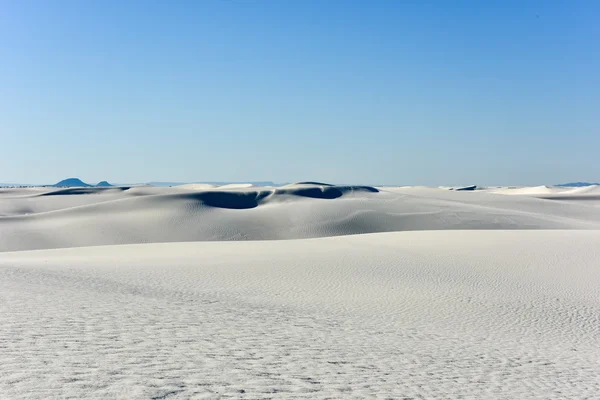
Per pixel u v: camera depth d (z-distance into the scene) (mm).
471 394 7531
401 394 6973
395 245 33562
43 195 117250
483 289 21359
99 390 5430
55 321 9227
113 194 121500
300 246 34625
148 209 71500
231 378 6594
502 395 7730
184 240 60625
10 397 4953
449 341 12258
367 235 41094
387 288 20922
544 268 25734
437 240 35625
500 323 15750
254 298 17422
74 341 7762
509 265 26391
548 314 17484
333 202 79688
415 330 13469
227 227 65188
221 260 27453
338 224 67688
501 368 9750
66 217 67875
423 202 84500
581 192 182125
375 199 86250
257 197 89188
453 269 25328
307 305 16656
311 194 95812
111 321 9766
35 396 5039
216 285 20078
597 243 32094
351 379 7438
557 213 97625
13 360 6352
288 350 8953
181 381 6156
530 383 8781
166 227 64125
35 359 6488
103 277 20031
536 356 11406
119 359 6910
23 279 16391
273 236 63594
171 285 19359
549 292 21109
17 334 7879
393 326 13797
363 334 11898
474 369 9375
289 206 76562
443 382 8062
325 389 6676
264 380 6711
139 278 20656
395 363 9016
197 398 5531
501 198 112125
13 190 144500
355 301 18078
